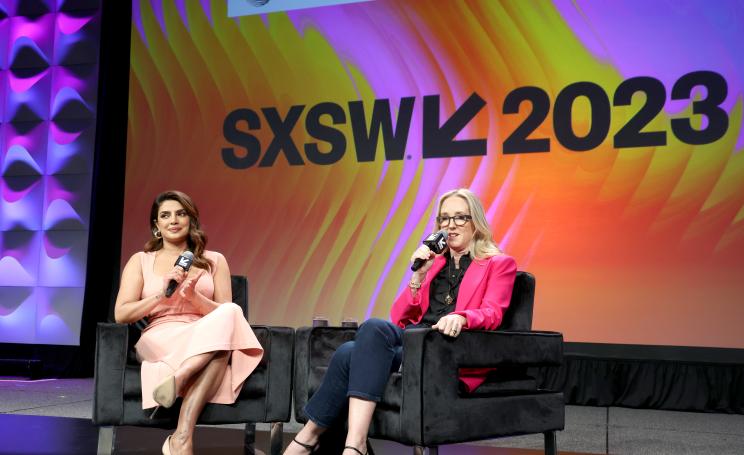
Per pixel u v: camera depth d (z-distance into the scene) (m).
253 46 5.26
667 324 4.30
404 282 4.77
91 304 5.57
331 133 5.03
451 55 4.84
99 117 5.65
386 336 2.09
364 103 4.98
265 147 5.16
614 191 4.46
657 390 4.31
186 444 2.27
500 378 2.25
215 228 5.19
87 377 5.54
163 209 2.69
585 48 4.59
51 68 5.78
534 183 4.60
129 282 2.62
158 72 5.42
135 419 2.36
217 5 5.36
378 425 2.08
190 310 2.63
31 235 5.68
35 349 5.62
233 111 5.25
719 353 4.20
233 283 2.92
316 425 2.18
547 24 4.67
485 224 2.41
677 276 4.31
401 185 4.86
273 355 2.54
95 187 5.61
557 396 2.32
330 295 4.91
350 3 5.08
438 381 1.98
